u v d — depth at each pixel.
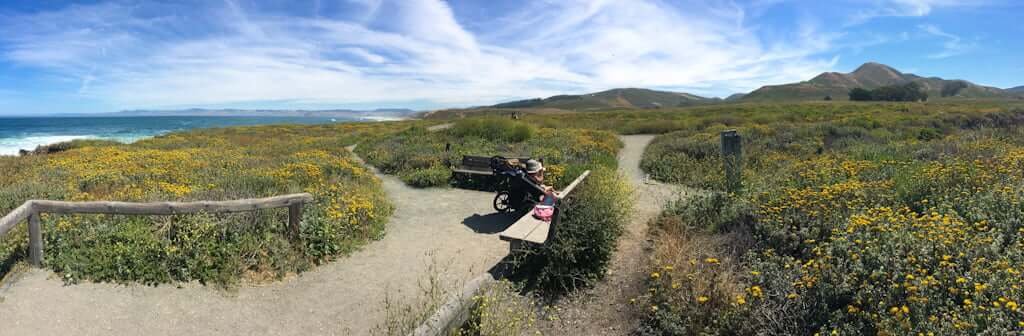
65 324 3.94
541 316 4.44
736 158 8.34
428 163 13.06
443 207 8.75
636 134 28.55
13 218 4.46
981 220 4.90
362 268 5.53
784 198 6.19
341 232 6.18
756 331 3.63
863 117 29.78
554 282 4.92
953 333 2.89
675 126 29.56
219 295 4.64
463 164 11.46
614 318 4.32
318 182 9.15
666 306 4.09
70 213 4.92
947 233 4.23
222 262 5.05
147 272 4.76
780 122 29.73
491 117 23.92
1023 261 3.71
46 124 93.25
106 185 8.80
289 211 5.69
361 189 9.12
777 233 5.12
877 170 9.30
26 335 3.73
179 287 4.68
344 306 4.60
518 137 20.36
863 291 3.48
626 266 5.37
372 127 39.00
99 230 5.23
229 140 25.31
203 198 7.04
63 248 4.99
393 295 4.83
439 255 6.02
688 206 7.14
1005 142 12.70
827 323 3.47
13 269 4.71
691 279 4.24
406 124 42.53
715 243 5.58
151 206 5.04
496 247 6.39
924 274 3.56
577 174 10.90
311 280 5.14
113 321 4.05
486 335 3.73
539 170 8.02
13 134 53.56
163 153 14.53
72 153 15.52
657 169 13.15
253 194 7.73
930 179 6.73
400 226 7.39
